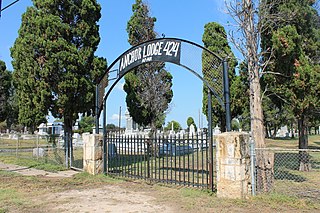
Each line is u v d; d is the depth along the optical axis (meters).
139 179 10.91
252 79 9.59
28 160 17.95
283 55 12.11
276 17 10.31
